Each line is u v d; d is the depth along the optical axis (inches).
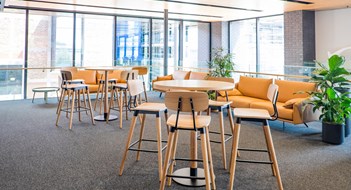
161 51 388.2
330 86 153.9
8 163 120.3
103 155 131.3
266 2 269.1
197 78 266.2
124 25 359.9
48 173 110.3
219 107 116.8
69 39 328.2
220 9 306.7
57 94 300.4
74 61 332.8
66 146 144.3
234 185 100.8
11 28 297.9
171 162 101.6
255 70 309.9
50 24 316.5
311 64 306.2
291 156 131.5
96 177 107.0
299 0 260.5
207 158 93.5
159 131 104.9
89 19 339.0
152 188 98.5
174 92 88.0
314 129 182.9
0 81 291.1
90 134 167.8
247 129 181.2
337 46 309.7
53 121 201.5
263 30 369.4
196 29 413.1
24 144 146.9
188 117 101.0
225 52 405.4
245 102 198.8
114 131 175.2
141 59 375.2
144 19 372.5
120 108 187.9
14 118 210.5
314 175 109.7
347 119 164.9
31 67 302.5
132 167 117.1
